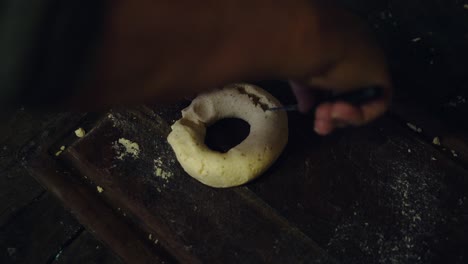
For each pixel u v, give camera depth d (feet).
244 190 1.89
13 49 0.56
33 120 2.18
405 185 1.88
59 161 2.00
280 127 1.91
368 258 1.77
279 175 1.90
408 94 2.08
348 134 1.97
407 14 2.35
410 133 1.98
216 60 0.81
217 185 1.87
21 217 1.99
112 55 0.65
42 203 2.01
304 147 1.95
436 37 2.29
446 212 1.84
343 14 1.26
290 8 0.93
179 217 1.86
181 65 0.75
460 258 1.77
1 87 0.59
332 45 1.18
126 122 2.01
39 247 1.94
